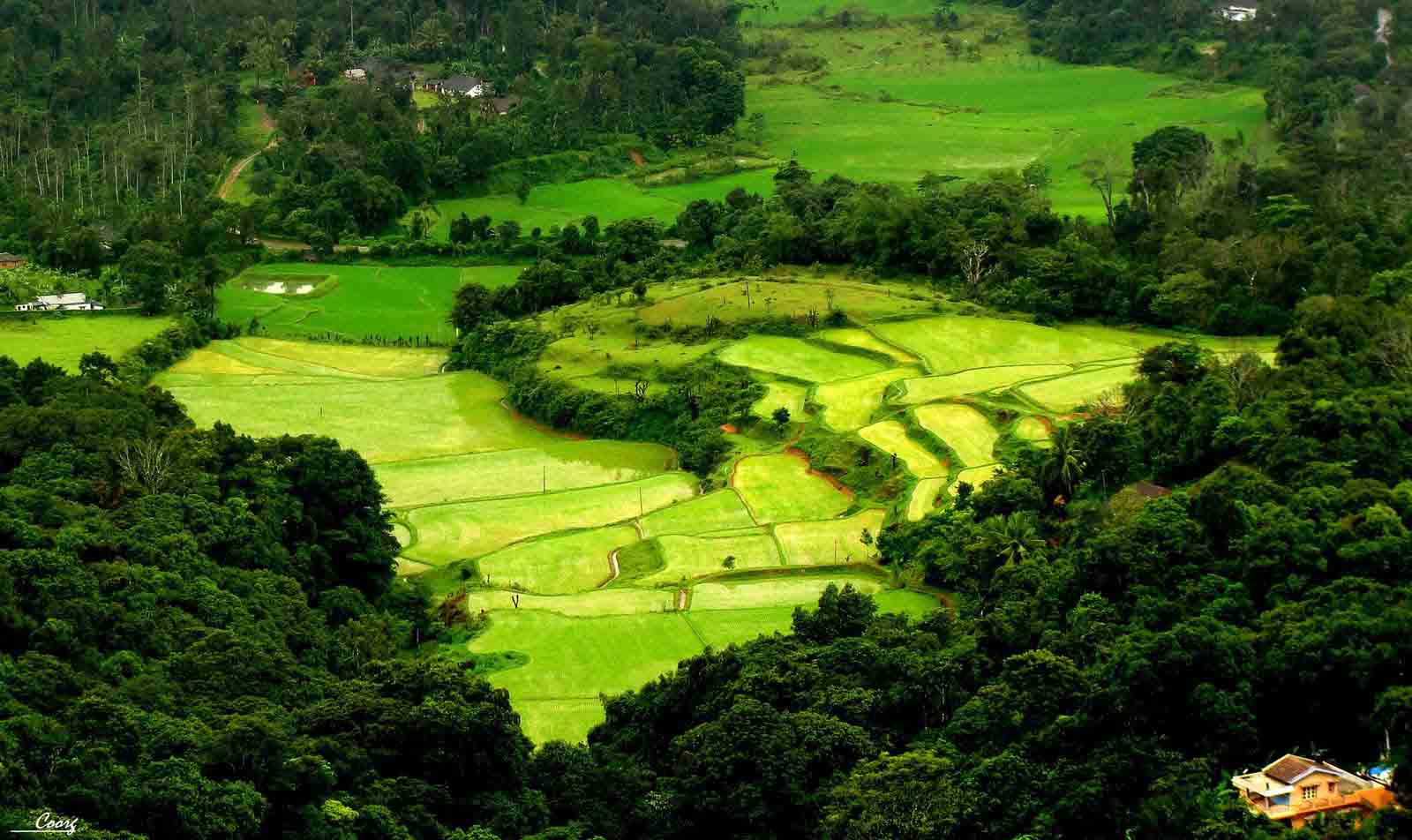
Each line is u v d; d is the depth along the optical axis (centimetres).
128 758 11238
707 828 12288
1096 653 13012
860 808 11600
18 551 14012
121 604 13850
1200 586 13662
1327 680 11781
